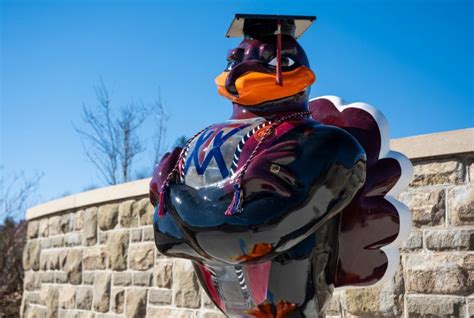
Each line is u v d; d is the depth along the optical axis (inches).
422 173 187.8
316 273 111.5
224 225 101.3
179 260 263.4
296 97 115.8
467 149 178.7
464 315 175.2
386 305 188.7
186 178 111.7
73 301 331.3
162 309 269.6
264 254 102.8
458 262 177.6
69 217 345.1
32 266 388.8
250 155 105.9
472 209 177.3
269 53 114.1
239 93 112.2
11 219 550.3
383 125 126.6
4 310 475.5
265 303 109.7
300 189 101.4
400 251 188.7
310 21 119.3
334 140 104.5
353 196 108.2
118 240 299.4
